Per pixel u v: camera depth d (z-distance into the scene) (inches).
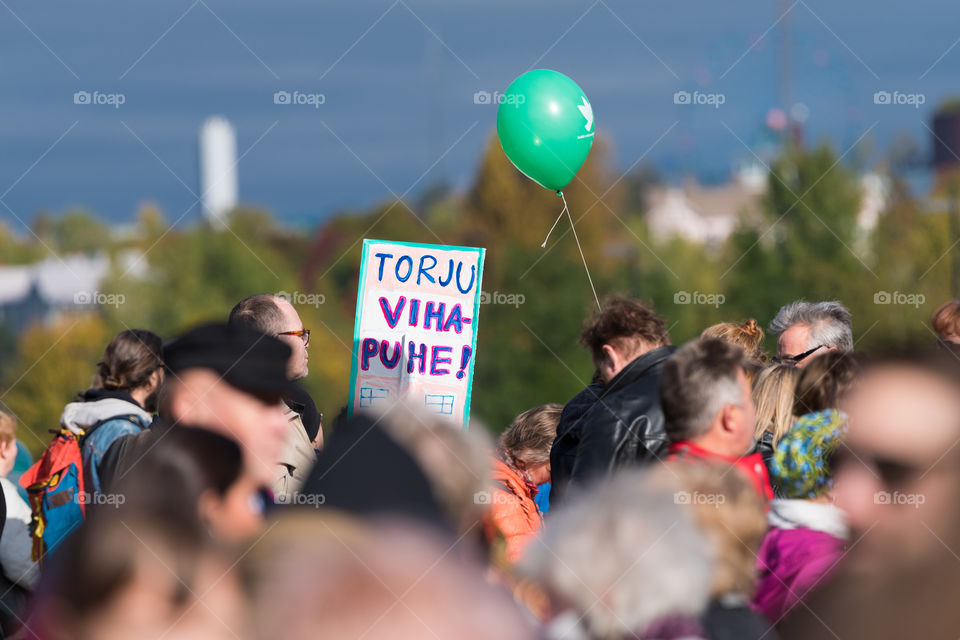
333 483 126.4
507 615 65.4
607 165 2940.5
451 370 299.3
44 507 256.7
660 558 126.4
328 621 63.0
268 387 167.9
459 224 2930.6
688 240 3036.4
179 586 102.9
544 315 2015.3
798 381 193.5
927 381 109.6
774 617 161.9
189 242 3248.0
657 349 245.4
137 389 272.7
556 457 262.5
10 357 3666.3
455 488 135.0
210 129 5826.8
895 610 109.7
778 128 2050.9
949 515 107.0
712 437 188.7
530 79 359.9
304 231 3777.1
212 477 117.6
